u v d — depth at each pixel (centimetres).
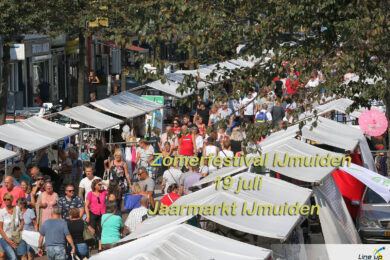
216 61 2420
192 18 2345
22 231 2792
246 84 2362
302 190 1995
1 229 2773
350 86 2552
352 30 2367
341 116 4328
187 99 2380
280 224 1700
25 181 3169
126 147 4044
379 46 2425
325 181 2383
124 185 3534
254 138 2316
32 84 7550
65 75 8450
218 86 2398
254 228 1664
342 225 2417
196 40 2345
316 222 2567
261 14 2592
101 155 3866
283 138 2712
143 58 2336
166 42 2406
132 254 1459
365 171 2816
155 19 2331
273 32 2431
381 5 2436
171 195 2822
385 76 2458
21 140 3491
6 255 2805
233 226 1669
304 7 2369
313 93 2416
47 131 3712
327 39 2461
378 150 3888
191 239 1535
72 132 3759
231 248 1503
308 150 2397
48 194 2959
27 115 5638
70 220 2603
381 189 2662
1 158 3259
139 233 1736
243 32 2402
